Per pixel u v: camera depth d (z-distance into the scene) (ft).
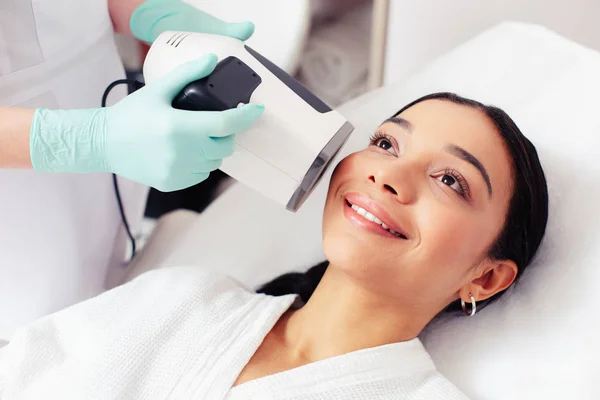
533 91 3.69
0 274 3.33
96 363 2.82
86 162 2.76
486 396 3.04
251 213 4.03
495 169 2.86
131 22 3.72
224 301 3.13
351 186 2.88
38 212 3.29
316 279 3.51
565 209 3.28
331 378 2.76
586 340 2.97
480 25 4.80
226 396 2.73
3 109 2.76
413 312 3.00
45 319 3.10
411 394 2.84
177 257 4.01
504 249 2.96
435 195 2.77
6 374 2.88
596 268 3.10
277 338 3.09
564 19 4.55
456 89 3.91
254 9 5.27
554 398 2.91
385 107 4.00
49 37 3.15
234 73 2.62
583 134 3.41
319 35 5.59
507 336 3.15
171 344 2.91
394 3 5.01
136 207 4.50
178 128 2.51
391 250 2.74
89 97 3.56
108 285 4.16
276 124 2.61
